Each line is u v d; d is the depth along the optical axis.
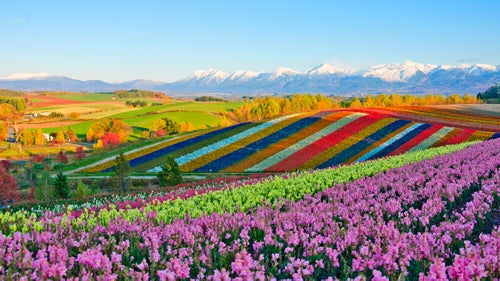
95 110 165.88
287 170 46.34
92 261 8.17
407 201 16.89
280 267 9.90
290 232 10.98
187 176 46.22
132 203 22.08
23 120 133.12
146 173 49.25
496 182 19.67
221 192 21.91
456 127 64.25
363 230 11.28
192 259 9.58
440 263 7.03
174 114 125.75
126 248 10.52
